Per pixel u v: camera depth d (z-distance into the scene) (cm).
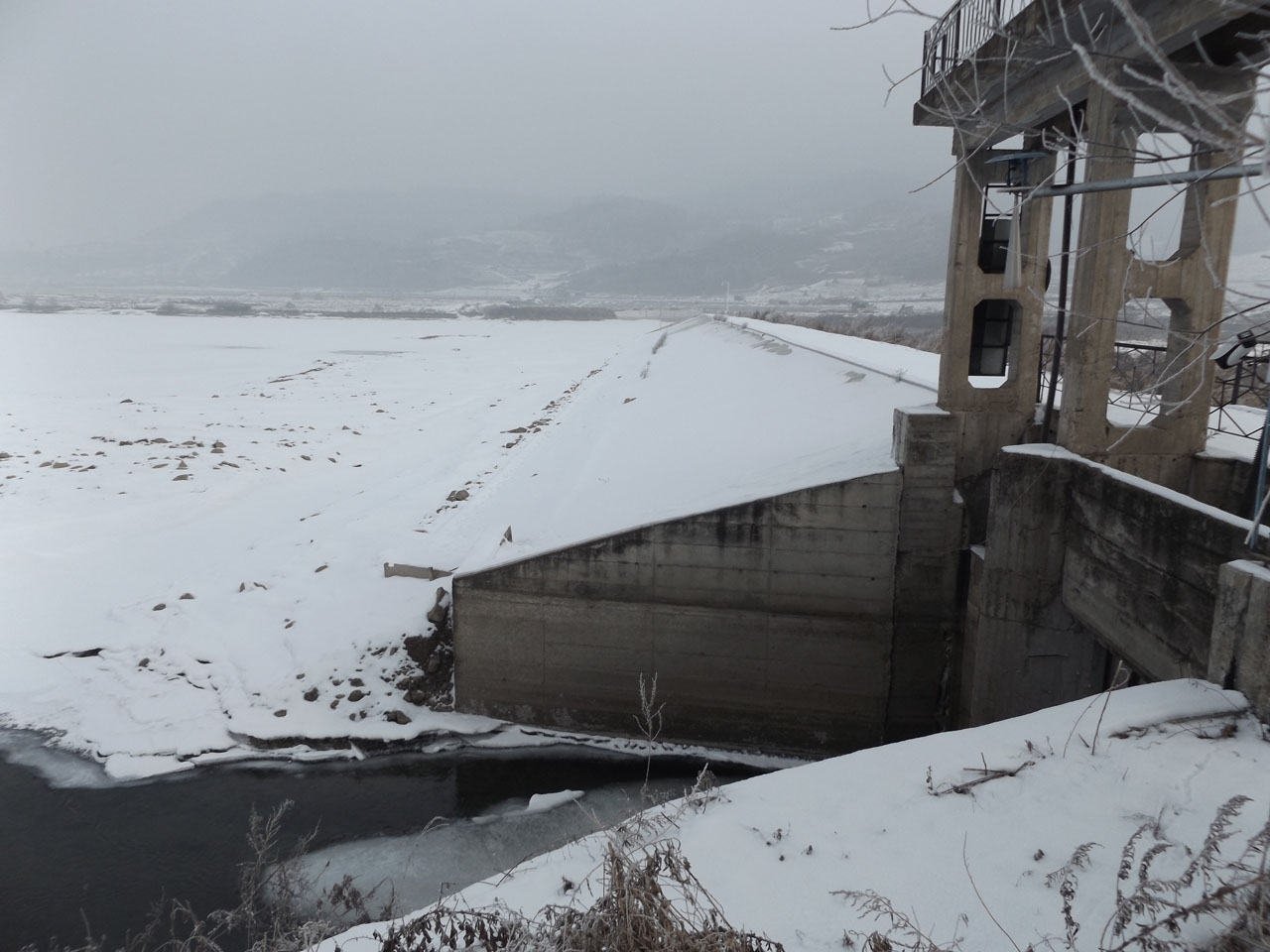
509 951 484
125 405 4384
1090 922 488
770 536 1477
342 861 1207
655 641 1526
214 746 1481
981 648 1320
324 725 1521
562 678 1556
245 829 1283
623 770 1474
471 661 1573
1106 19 977
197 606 1852
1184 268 1144
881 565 1470
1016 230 579
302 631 1734
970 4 1121
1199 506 912
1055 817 577
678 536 1491
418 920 541
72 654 1725
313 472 2973
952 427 1438
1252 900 443
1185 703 680
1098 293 1165
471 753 1505
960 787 620
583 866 593
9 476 2831
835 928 505
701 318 8138
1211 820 547
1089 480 1152
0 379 5634
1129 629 1045
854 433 1895
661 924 464
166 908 1102
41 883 1159
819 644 1501
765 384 2883
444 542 2056
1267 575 662
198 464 3014
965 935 491
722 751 1533
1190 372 1187
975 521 1521
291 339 10375
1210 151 368
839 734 1524
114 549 2198
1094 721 674
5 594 1947
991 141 1423
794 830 598
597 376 5409
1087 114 1104
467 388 5228
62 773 1416
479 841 1258
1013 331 1523
